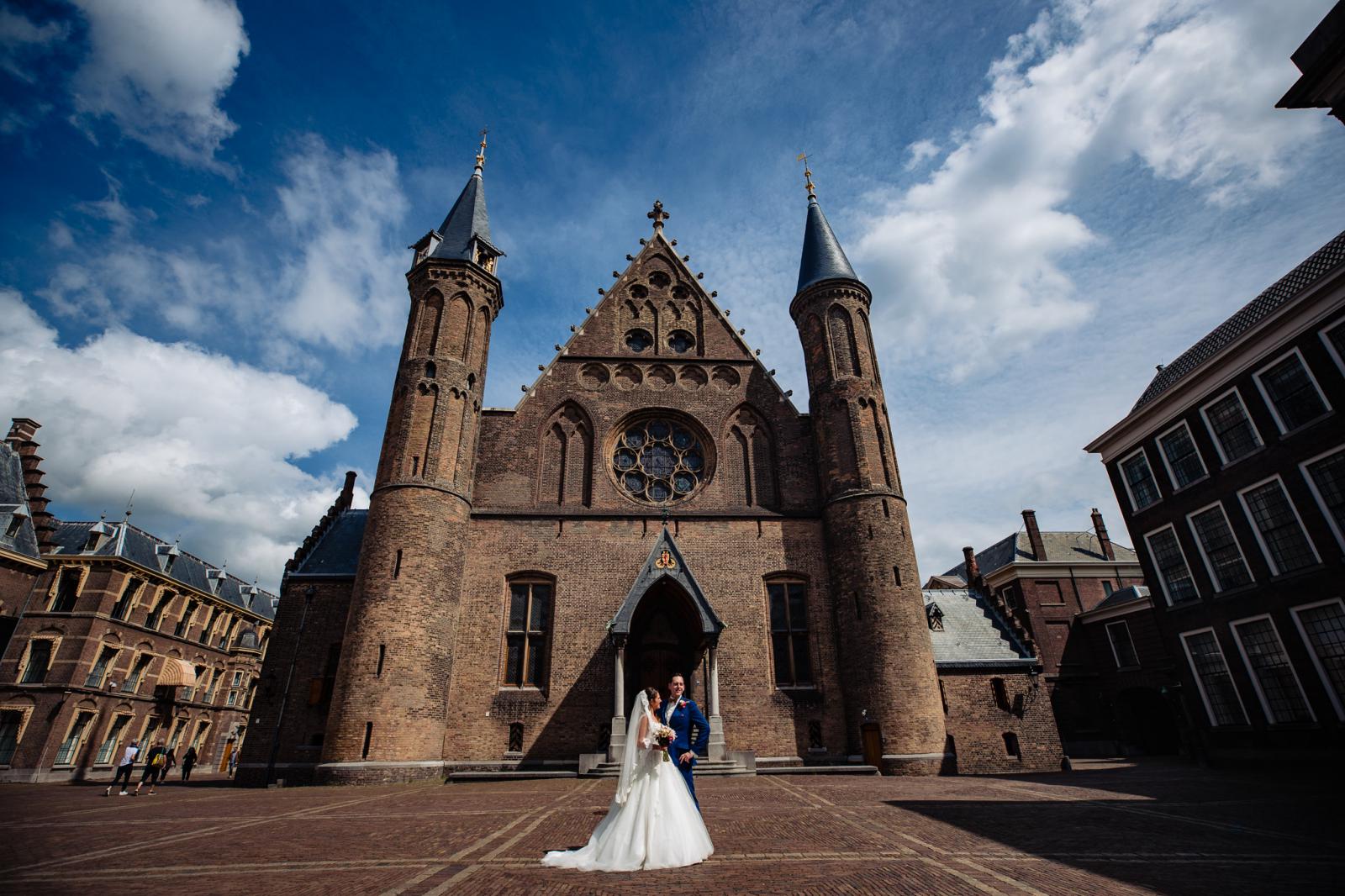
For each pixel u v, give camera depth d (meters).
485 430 29.00
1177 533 26.19
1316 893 6.02
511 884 6.57
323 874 7.18
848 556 26.27
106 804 17.41
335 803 15.47
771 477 29.53
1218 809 12.09
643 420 30.56
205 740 52.09
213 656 52.78
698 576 26.59
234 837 10.08
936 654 27.19
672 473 29.55
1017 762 24.84
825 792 16.19
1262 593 22.84
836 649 25.83
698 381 31.28
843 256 32.59
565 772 22.06
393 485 25.34
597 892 6.18
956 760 23.88
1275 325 22.28
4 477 41.12
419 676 23.14
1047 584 46.03
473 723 23.86
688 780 7.79
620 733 22.34
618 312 32.59
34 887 6.67
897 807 12.90
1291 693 21.95
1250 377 23.30
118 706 42.31
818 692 25.17
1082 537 50.31
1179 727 31.62
